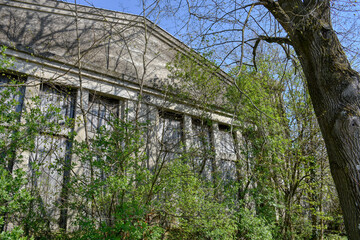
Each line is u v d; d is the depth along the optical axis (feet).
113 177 15.42
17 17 21.86
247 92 27.84
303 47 17.20
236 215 23.94
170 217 20.31
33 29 22.22
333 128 14.79
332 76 15.49
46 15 23.27
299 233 28.14
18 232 12.75
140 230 15.37
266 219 26.17
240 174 28.55
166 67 27.02
